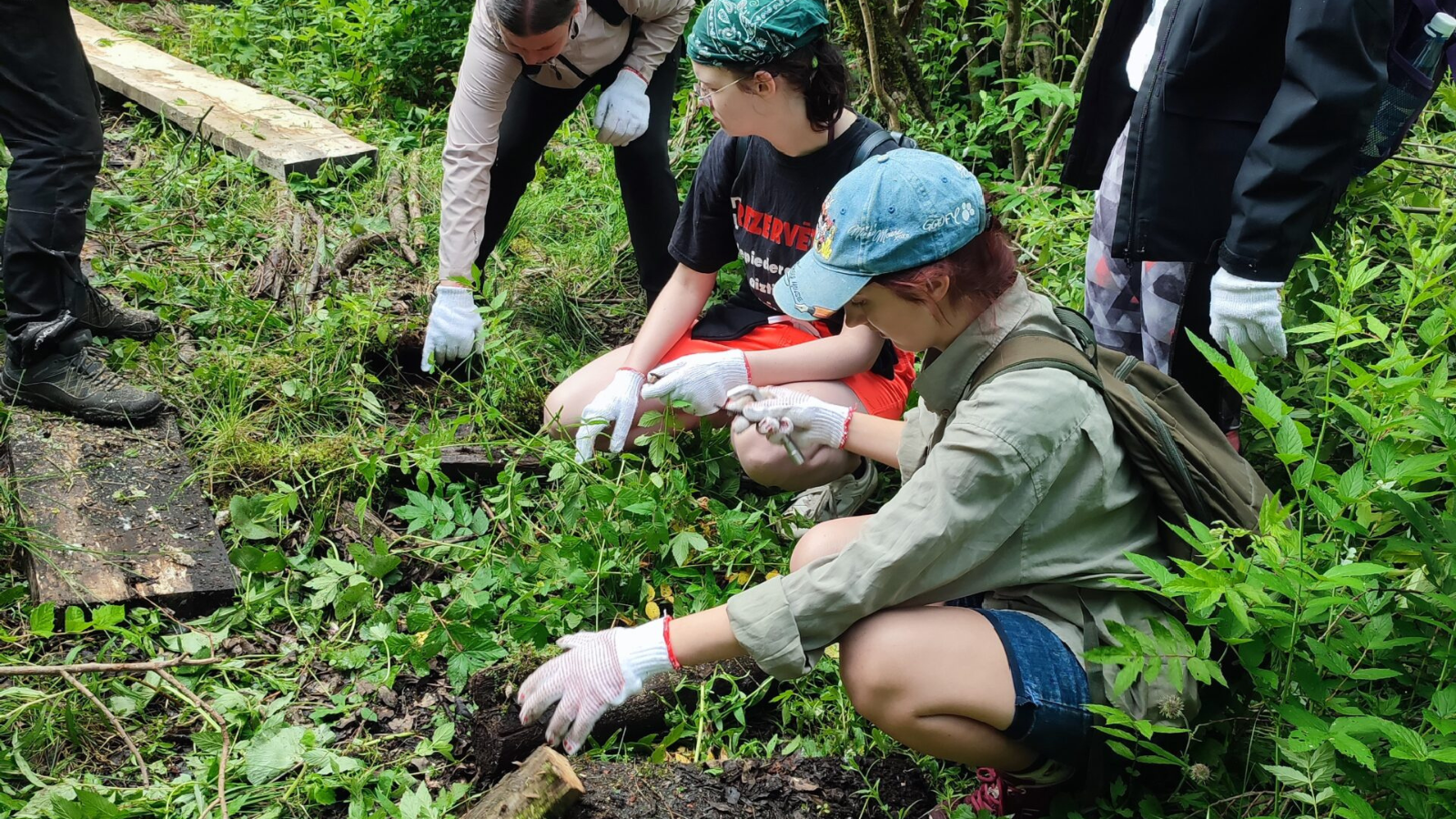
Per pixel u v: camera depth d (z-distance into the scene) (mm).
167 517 2820
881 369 3221
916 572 1987
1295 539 1881
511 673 2342
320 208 4469
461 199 3355
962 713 2020
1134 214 2707
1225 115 2600
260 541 2875
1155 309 2854
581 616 2693
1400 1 2510
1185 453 2057
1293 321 3154
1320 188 2418
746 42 2650
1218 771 2094
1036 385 1965
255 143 4609
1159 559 2127
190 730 2402
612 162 4840
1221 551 1857
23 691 2268
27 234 2988
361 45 5660
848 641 2088
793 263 3059
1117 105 3178
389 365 3609
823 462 2967
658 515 2828
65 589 2553
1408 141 4035
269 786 2221
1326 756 1850
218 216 4215
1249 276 2490
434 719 2467
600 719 2389
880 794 2268
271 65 5738
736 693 2455
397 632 2654
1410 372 2076
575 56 3352
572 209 4645
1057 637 2074
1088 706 1909
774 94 2721
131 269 3699
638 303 4262
